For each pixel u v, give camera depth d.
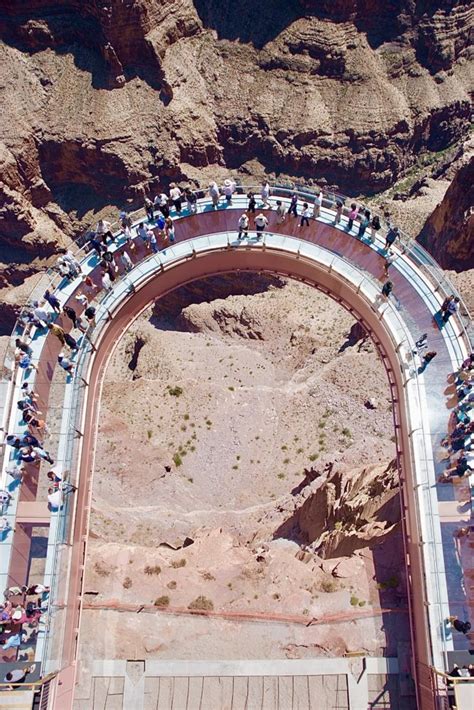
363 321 46.16
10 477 36.81
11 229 110.81
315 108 118.50
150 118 113.62
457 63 123.00
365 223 45.59
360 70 118.50
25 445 35.81
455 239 84.56
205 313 96.06
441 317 42.78
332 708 33.03
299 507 60.03
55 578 33.41
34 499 36.06
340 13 116.12
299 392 76.62
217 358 86.31
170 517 60.59
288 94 118.44
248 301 99.75
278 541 55.22
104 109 112.00
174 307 109.81
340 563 37.75
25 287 110.75
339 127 118.75
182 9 113.19
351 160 120.50
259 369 84.62
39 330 42.28
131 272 44.78
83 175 115.94
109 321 43.28
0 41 111.06
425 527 34.94
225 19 117.94
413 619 34.56
